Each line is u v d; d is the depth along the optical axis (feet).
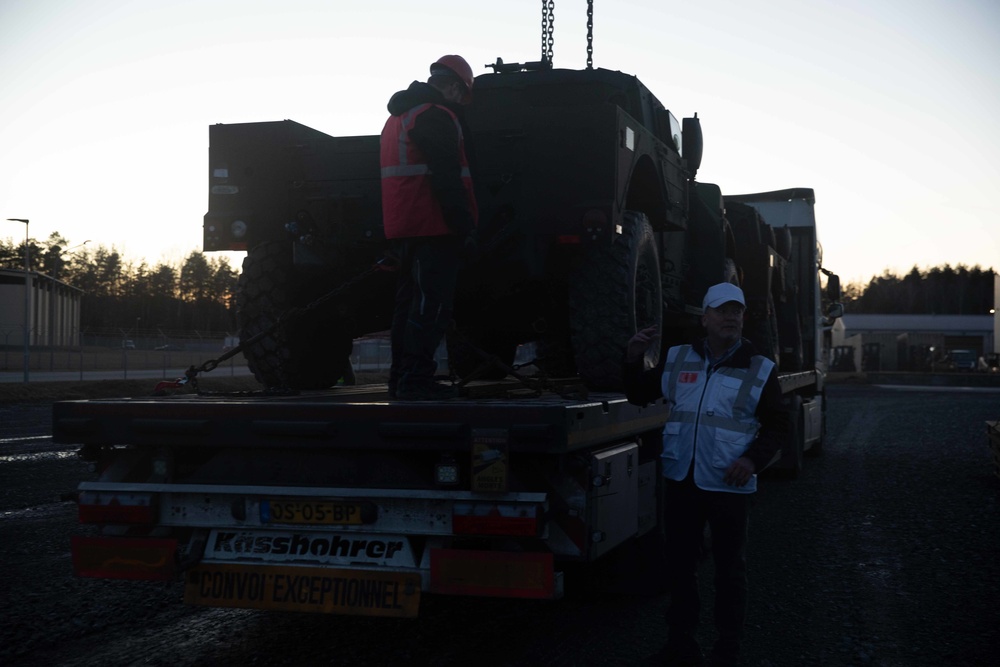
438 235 14.65
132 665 13.38
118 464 13.98
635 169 20.17
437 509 12.58
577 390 15.76
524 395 15.49
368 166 18.44
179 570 13.10
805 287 44.78
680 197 23.57
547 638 14.97
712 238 26.89
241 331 19.43
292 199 18.88
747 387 13.32
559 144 17.25
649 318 19.65
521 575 12.17
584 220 16.98
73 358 187.11
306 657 13.87
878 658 14.25
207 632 15.11
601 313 17.72
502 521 12.15
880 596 17.97
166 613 16.19
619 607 16.96
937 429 62.08
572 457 12.75
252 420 13.04
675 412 13.78
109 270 418.92
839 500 30.37
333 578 12.73
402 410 12.52
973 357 252.42
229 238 19.21
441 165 14.03
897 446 49.98
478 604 17.11
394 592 12.52
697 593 13.69
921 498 30.78
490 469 12.12
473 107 17.71
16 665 13.29
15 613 15.88
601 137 17.15
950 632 15.61
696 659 13.48
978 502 29.86
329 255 18.69
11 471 33.50
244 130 19.12
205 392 16.76
